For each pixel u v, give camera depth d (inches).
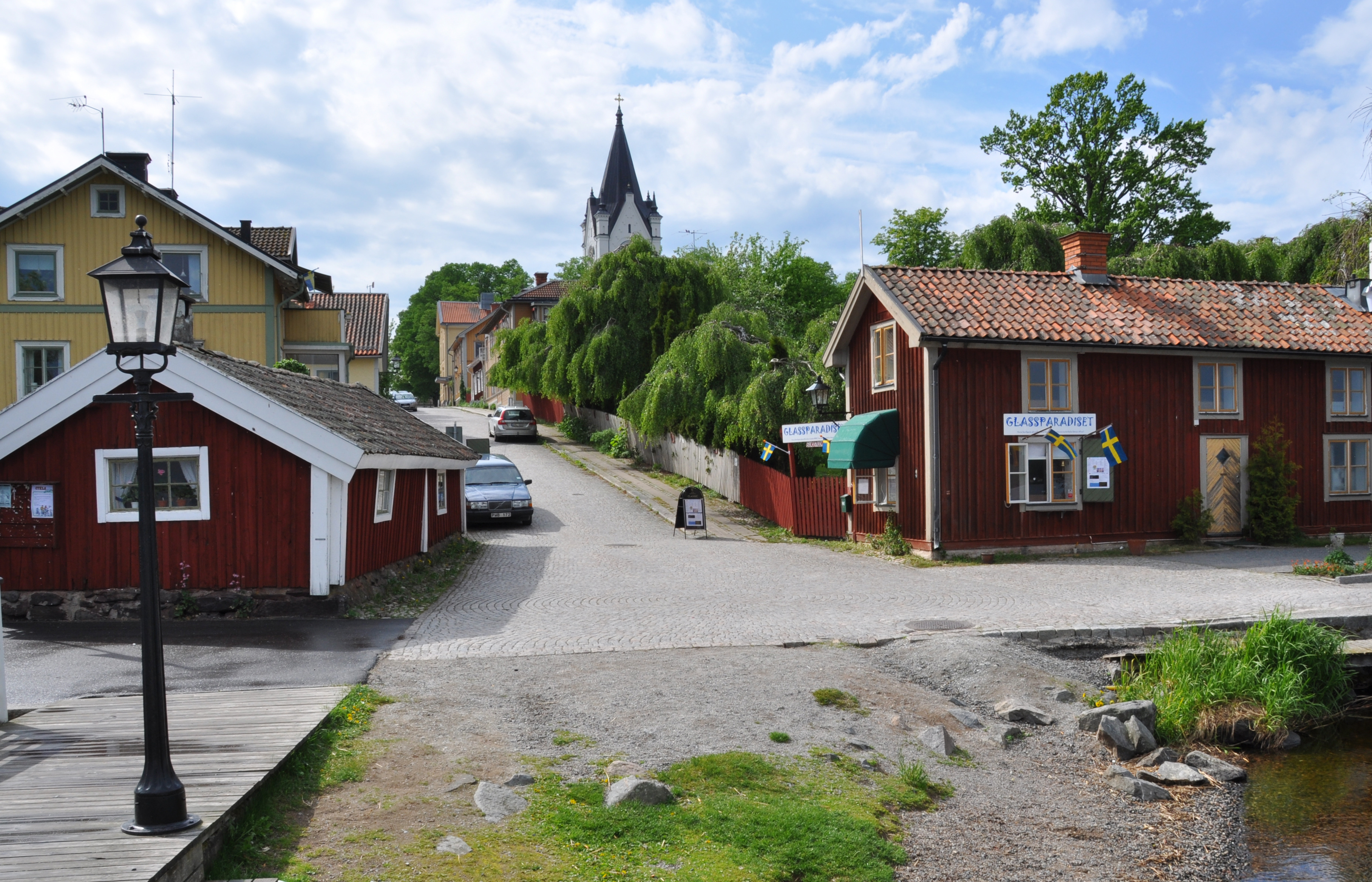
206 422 490.3
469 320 3841.0
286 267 1081.4
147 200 1053.8
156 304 210.8
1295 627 444.5
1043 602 533.0
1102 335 748.0
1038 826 285.1
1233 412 789.2
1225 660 422.0
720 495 1136.8
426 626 467.5
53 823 214.1
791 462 922.1
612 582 621.0
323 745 280.8
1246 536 792.9
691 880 222.8
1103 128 1689.2
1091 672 428.1
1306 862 283.4
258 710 305.0
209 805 221.8
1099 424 753.0
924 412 728.3
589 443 1640.0
